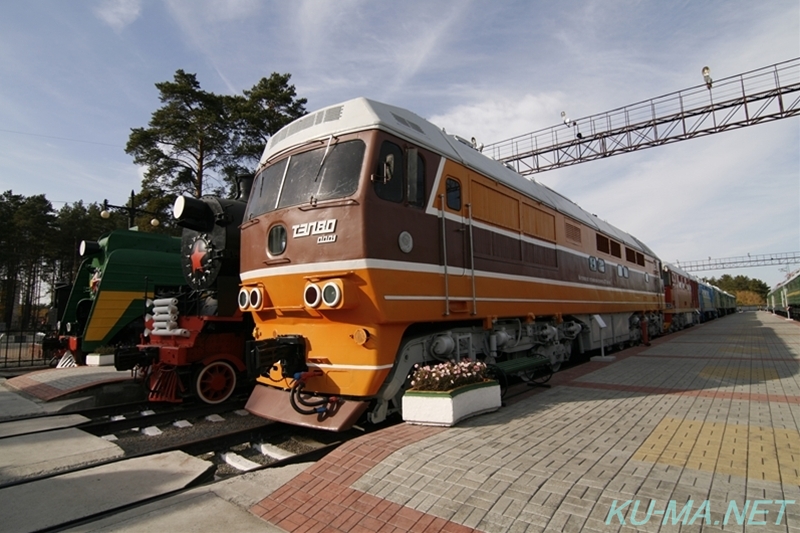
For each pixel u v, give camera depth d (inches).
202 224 340.8
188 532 133.0
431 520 123.9
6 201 1552.7
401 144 232.2
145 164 945.5
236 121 962.1
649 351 539.5
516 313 313.0
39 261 1598.2
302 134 245.8
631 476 140.4
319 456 210.1
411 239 226.7
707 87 705.6
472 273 267.0
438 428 196.4
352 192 211.9
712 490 130.3
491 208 299.7
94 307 456.8
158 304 349.7
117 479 176.6
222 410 318.3
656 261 778.2
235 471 210.8
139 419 287.4
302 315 229.8
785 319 1430.9
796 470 145.9
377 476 150.4
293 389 217.2
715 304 1662.2
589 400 259.6
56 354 628.1
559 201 423.2
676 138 727.1
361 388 209.5
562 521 116.3
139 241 518.9
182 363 318.0
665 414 223.6
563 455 159.0
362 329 210.4
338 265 207.5
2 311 1647.4
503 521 118.9
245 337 354.6
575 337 426.0
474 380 223.8
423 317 228.8
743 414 223.1
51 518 144.9
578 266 429.7
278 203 237.1
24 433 250.4
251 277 248.2
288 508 143.9
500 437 181.3
